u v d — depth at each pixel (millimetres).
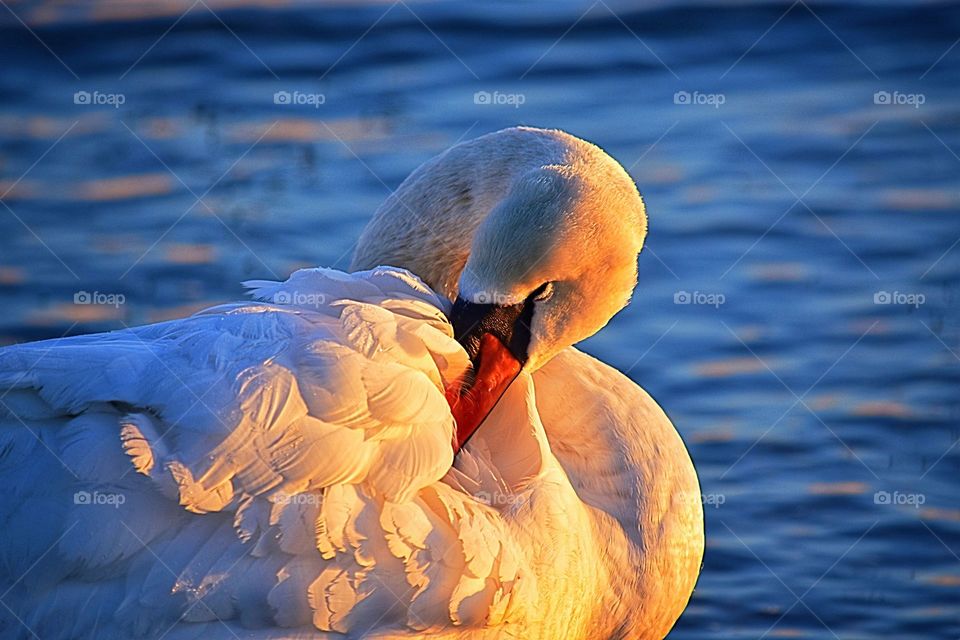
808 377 13445
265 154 17156
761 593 10891
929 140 17656
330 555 8062
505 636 8477
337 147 17250
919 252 15445
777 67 19484
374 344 8398
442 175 10109
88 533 7996
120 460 8055
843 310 14477
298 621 8070
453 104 18438
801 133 17844
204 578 7988
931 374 13430
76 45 19547
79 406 8156
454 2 20688
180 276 14578
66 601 8055
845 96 18734
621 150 17391
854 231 15820
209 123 17922
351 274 9070
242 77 19109
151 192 16312
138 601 8000
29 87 18734
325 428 8094
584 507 9102
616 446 9367
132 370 8219
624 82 19125
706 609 10742
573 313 9430
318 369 8188
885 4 20484
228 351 8312
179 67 19250
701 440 12586
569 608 8742
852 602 10773
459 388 8945
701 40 20031
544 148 9859
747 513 11711
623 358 13781
